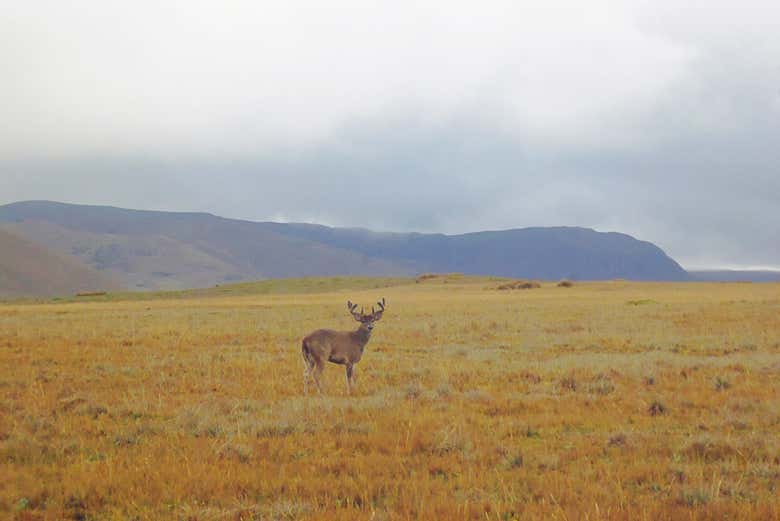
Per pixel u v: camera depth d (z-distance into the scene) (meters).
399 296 95.06
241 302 81.25
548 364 22.31
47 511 8.98
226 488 9.78
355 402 16.23
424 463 10.93
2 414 14.91
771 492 9.46
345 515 8.45
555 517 8.27
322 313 51.47
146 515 8.71
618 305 56.78
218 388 18.75
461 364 22.84
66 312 59.19
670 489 9.61
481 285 114.62
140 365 22.80
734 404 15.49
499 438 12.73
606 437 12.71
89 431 13.43
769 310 45.12
